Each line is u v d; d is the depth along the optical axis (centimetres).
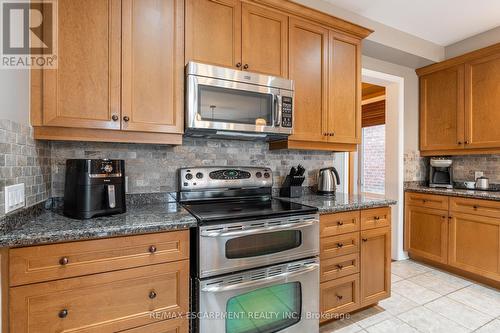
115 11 148
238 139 211
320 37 215
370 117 432
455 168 321
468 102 282
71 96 138
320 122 214
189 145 198
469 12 246
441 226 284
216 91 168
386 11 244
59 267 108
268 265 154
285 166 238
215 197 197
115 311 119
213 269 137
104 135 147
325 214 179
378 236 204
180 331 133
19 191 116
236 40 180
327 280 181
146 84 155
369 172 444
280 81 189
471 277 268
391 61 307
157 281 128
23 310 103
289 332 162
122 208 145
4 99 103
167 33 160
